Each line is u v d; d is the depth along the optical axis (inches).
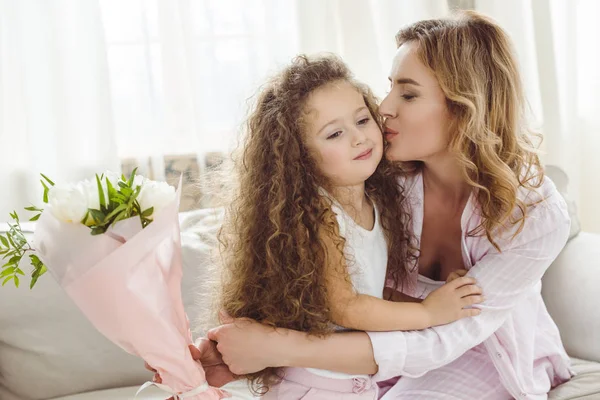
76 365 75.9
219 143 108.0
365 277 60.6
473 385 64.0
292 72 58.4
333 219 57.2
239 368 57.2
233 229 60.3
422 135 60.2
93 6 101.9
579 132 121.2
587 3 119.6
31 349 75.4
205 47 107.0
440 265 69.0
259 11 107.6
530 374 63.2
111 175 51.0
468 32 60.1
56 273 48.7
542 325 68.1
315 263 57.0
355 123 57.3
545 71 113.7
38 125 103.7
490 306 60.1
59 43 101.7
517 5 112.7
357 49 108.3
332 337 56.9
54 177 105.1
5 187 104.7
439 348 58.3
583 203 123.8
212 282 64.7
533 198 62.1
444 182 64.7
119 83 106.7
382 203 63.8
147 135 106.9
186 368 52.1
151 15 105.9
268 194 57.7
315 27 107.0
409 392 63.9
